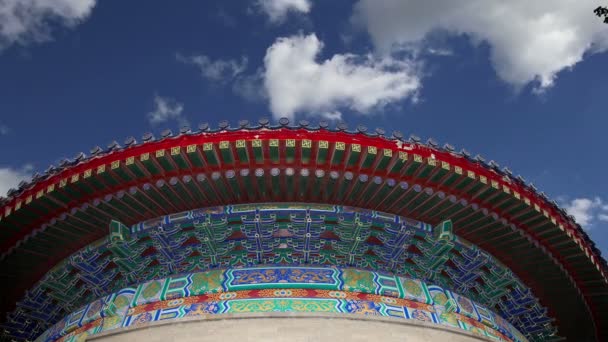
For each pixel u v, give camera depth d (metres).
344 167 17.62
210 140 16.80
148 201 18.64
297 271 18.27
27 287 22.27
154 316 17.41
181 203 18.92
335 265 18.67
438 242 18.98
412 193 18.38
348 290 17.92
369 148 16.88
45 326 22.02
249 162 17.53
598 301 24.47
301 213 18.72
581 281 23.25
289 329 16.56
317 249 18.72
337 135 16.86
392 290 18.36
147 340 16.72
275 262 18.62
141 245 19.22
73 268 20.28
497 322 21.09
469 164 17.75
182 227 18.98
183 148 16.84
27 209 18.52
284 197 18.92
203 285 17.95
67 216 18.98
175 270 18.81
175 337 16.58
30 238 19.64
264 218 18.62
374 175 17.78
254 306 17.16
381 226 19.12
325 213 18.77
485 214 19.23
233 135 16.84
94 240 20.45
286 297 17.44
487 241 21.00
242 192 18.59
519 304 22.23
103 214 19.14
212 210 18.95
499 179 18.25
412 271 19.55
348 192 18.56
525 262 22.14
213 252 18.56
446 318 18.58
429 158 17.20
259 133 16.83
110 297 19.00
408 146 17.14
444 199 18.62
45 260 21.06
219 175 17.67
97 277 19.75
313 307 17.20
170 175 17.83
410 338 17.16
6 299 22.72
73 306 21.00
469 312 19.77
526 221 19.92
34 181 18.02
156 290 18.28
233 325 16.64
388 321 17.30
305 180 18.12
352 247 18.61
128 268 18.88
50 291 21.39
